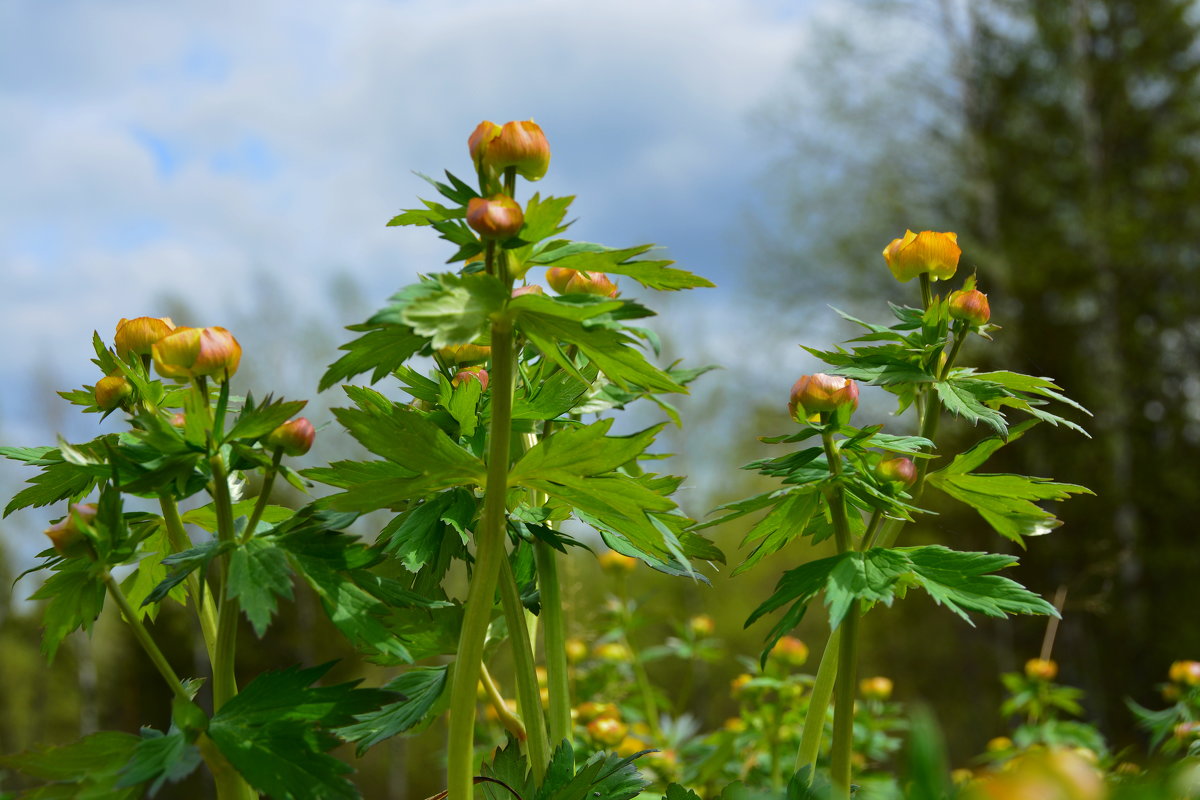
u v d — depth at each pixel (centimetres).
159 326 81
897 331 88
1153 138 736
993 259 676
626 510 77
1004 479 86
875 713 151
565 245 75
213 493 75
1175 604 595
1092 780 53
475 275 72
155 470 73
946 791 60
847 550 81
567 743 85
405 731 85
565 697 90
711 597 725
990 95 778
